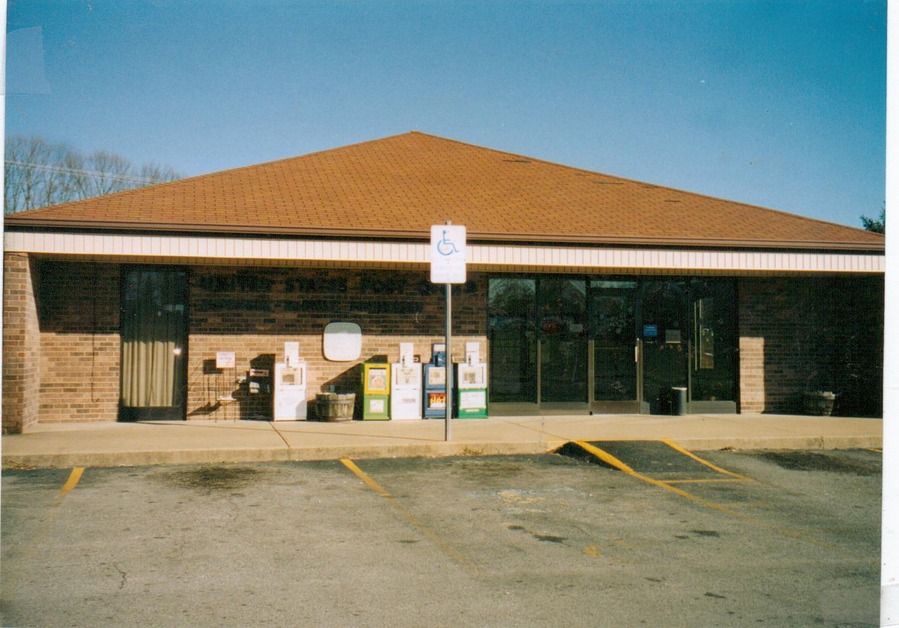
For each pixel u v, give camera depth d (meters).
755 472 9.65
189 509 7.34
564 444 10.86
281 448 10.01
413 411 12.98
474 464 9.89
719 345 14.63
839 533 6.89
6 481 8.50
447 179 16.11
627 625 4.71
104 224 11.04
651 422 12.99
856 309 14.86
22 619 4.68
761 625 4.75
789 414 14.48
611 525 7.06
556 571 5.72
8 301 11.04
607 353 14.20
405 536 6.59
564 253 12.73
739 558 6.11
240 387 12.86
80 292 12.37
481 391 13.26
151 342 12.71
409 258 12.06
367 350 13.32
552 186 16.38
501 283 13.85
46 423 12.16
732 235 13.61
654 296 14.41
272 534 6.57
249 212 12.38
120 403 12.50
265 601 5.03
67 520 6.89
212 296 12.81
